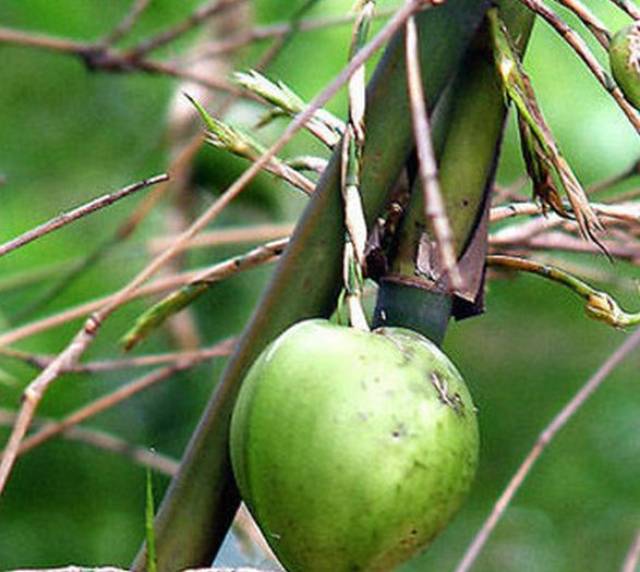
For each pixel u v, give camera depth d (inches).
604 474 108.3
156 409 92.8
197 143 66.1
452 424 53.6
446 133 55.9
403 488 53.4
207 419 55.4
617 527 108.1
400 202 56.0
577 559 107.7
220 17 89.8
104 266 95.3
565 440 108.3
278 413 53.5
